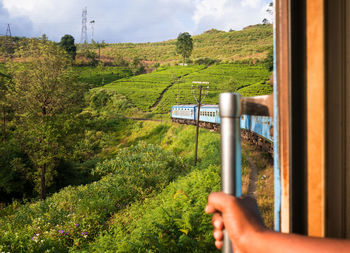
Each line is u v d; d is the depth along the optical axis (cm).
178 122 4328
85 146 3444
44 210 1373
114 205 1295
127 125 4759
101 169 1781
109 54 16512
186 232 571
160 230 607
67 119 2117
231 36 19075
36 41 2173
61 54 2191
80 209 1198
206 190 1007
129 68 12638
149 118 5553
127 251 552
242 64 11200
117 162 1791
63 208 1323
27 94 2033
